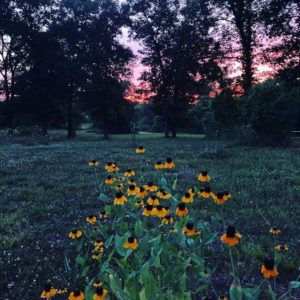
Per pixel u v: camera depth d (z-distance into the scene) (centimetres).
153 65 4478
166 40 4372
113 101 4388
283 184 1004
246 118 2431
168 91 4528
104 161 1596
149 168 1335
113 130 6488
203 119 4103
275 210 727
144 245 353
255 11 3469
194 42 3938
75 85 4353
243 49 3600
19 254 523
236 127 2908
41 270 466
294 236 588
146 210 373
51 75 4356
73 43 4266
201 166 1388
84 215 725
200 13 3747
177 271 339
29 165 1488
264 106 2245
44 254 524
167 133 4572
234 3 3497
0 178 1184
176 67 4144
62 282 429
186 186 980
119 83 4506
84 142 3344
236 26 3631
